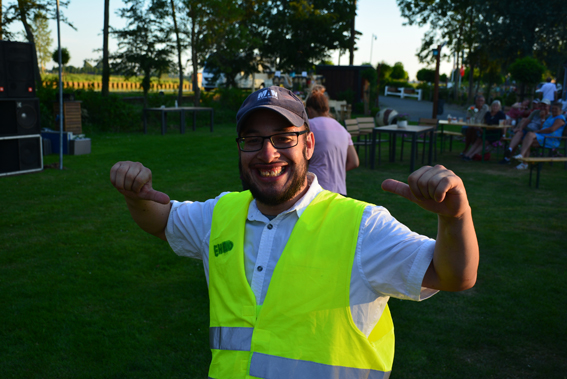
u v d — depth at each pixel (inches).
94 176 323.0
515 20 1120.2
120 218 223.6
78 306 136.2
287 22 1098.1
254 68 1041.5
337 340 44.1
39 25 680.4
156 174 331.3
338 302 44.3
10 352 113.2
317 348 44.1
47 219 220.2
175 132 630.5
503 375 105.3
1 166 316.5
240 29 810.2
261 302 47.8
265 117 49.5
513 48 1147.9
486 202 257.6
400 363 110.0
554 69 1165.1
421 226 214.2
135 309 135.3
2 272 158.7
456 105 1376.7
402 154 407.5
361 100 937.5
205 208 57.6
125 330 123.6
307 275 45.5
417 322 129.0
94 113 613.3
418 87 1694.1
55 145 420.2
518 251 180.9
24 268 162.4
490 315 132.0
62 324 125.9
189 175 329.1
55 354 112.9
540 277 156.6
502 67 1274.6
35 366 108.3
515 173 344.8
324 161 137.9
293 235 48.0
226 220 53.5
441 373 106.2
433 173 35.0
